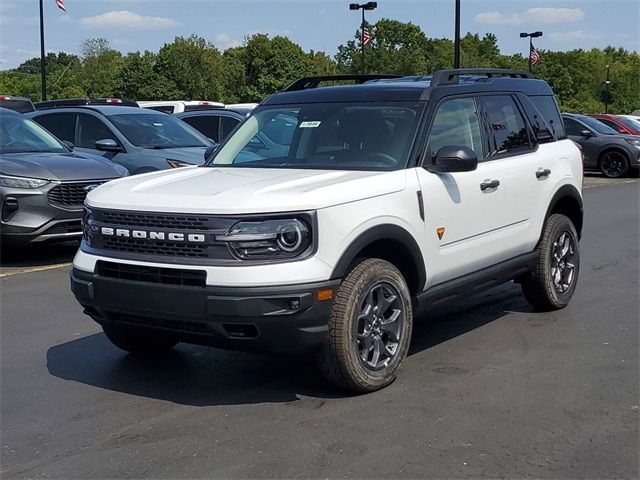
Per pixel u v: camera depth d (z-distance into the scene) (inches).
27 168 357.4
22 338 253.8
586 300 297.7
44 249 420.8
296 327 178.9
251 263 176.6
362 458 162.1
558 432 174.2
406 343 204.4
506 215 244.7
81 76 2571.4
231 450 167.2
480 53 3004.4
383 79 264.2
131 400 198.5
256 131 245.6
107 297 191.0
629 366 219.3
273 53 2773.1
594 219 526.3
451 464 159.0
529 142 265.4
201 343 190.2
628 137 852.6
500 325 264.5
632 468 157.2
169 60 2370.8
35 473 159.0
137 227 188.4
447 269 219.8
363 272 190.2
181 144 459.8
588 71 3553.2
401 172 207.5
